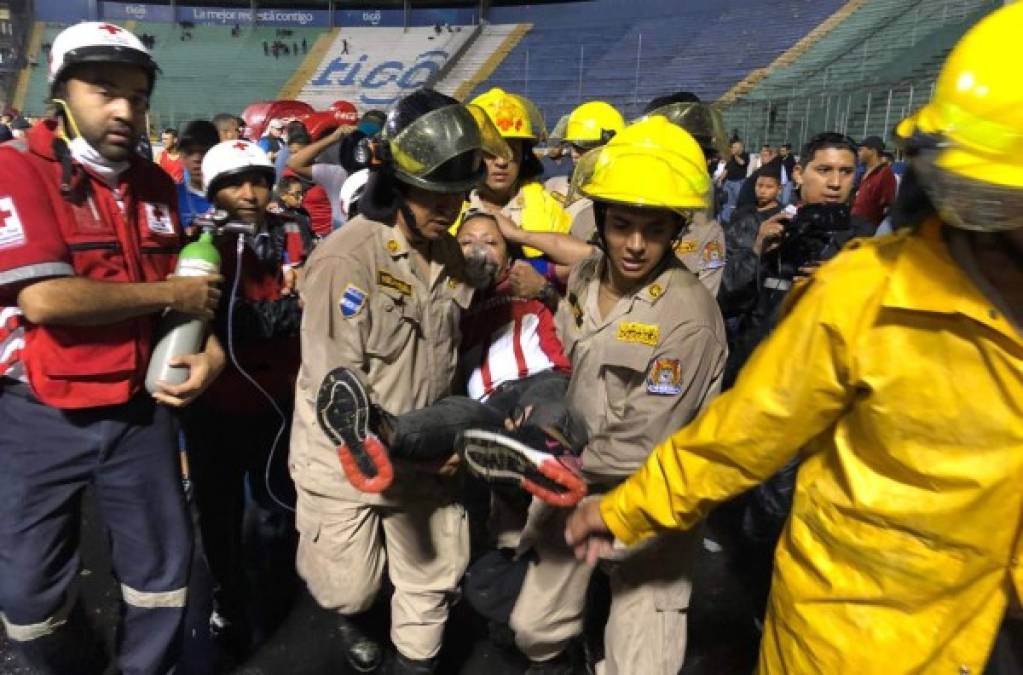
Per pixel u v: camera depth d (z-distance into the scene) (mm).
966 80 1025
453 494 2510
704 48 26391
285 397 3018
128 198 2152
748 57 24484
